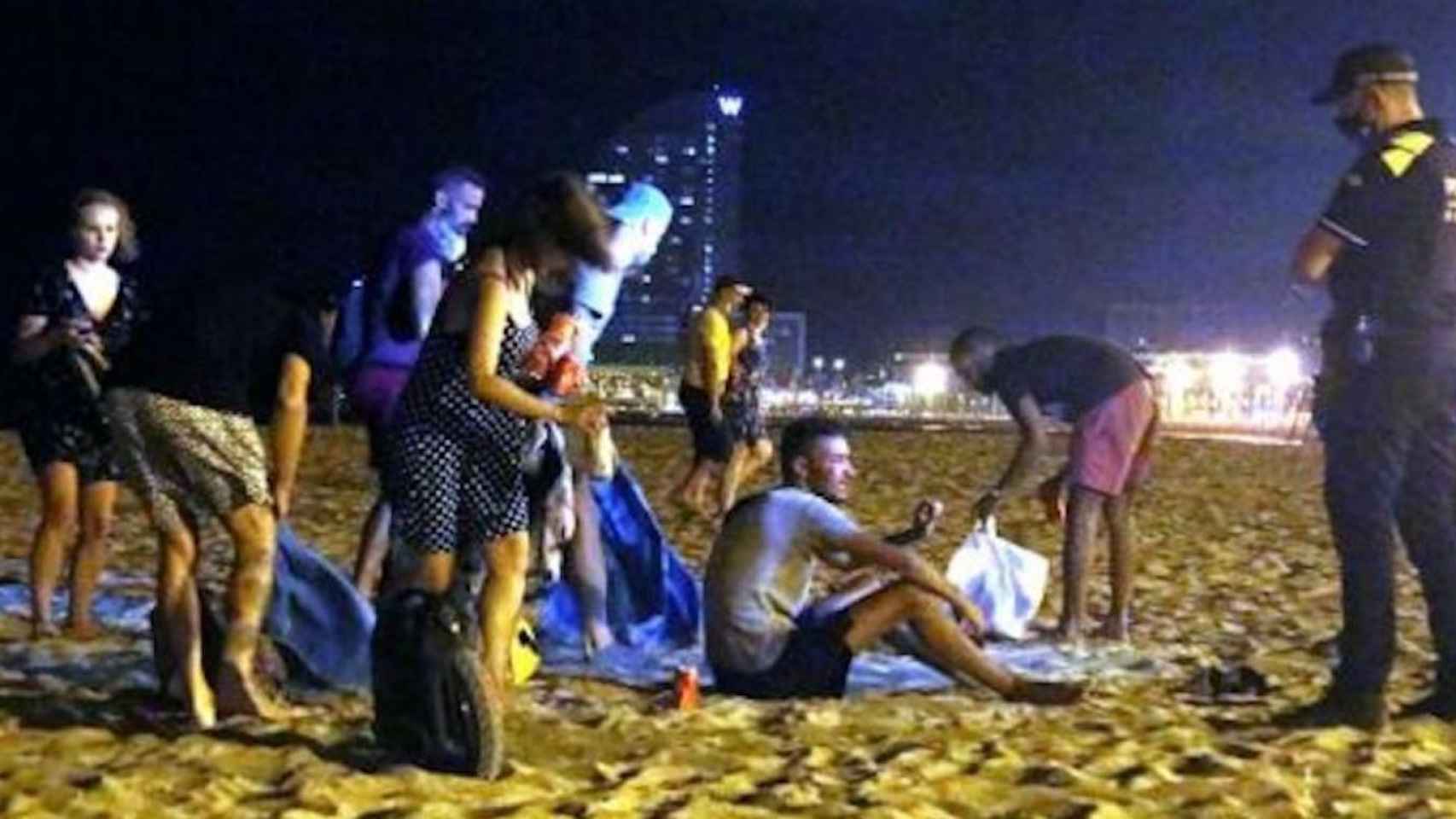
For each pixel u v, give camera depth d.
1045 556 13.69
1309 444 28.73
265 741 6.86
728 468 15.20
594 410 6.68
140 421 7.07
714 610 8.02
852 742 7.21
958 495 18.59
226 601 7.28
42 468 9.08
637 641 9.16
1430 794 6.62
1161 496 18.88
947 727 7.45
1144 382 9.82
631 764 6.72
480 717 6.36
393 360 8.66
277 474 7.32
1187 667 9.13
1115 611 9.91
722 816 6.08
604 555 9.12
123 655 8.61
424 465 6.81
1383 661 7.59
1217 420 40.81
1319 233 7.52
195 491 7.13
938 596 8.05
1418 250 7.44
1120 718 7.75
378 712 6.55
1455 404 7.57
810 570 8.11
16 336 8.96
